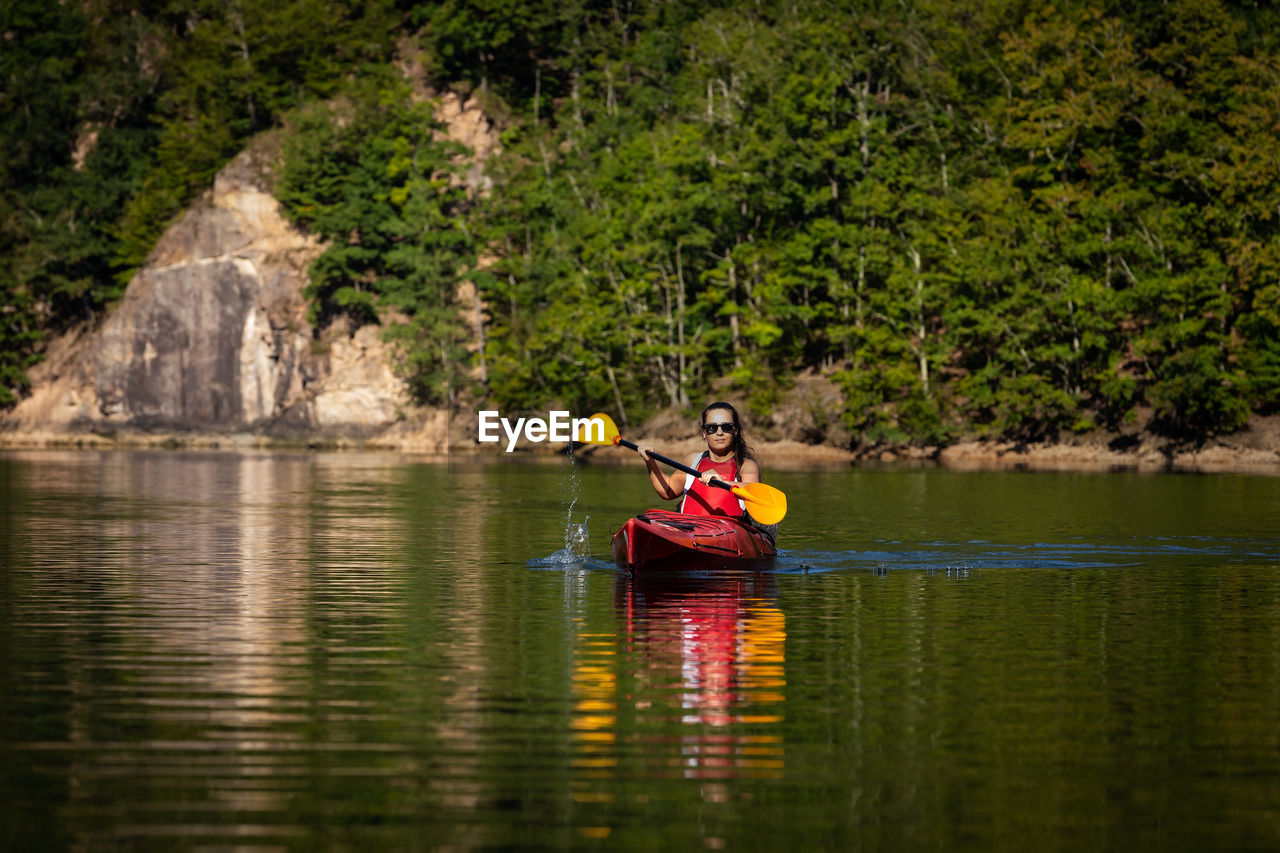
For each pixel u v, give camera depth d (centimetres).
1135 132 7456
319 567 1678
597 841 591
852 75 7969
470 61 10662
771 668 977
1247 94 6825
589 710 834
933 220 7225
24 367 9962
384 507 2856
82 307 10388
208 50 10738
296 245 9375
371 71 10062
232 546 1962
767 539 1722
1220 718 820
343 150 9350
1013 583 1512
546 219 8656
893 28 7969
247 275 9300
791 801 647
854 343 7112
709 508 1723
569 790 664
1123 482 4078
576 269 7906
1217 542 2012
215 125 10450
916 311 6944
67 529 2261
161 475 4462
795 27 7950
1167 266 6544
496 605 1321
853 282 7444
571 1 10544
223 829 604
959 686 913
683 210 7481
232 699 865
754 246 7575
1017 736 774
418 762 711
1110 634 1138
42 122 10875
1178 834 605
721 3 10006
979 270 6656
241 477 4325
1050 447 6550
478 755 726
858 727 792
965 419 6831
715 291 7438
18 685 909
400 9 11231
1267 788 673
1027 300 6544
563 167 9088
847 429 6850
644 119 9438
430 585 1494
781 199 7494
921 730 786
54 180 10875
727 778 685
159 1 11944
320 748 740
